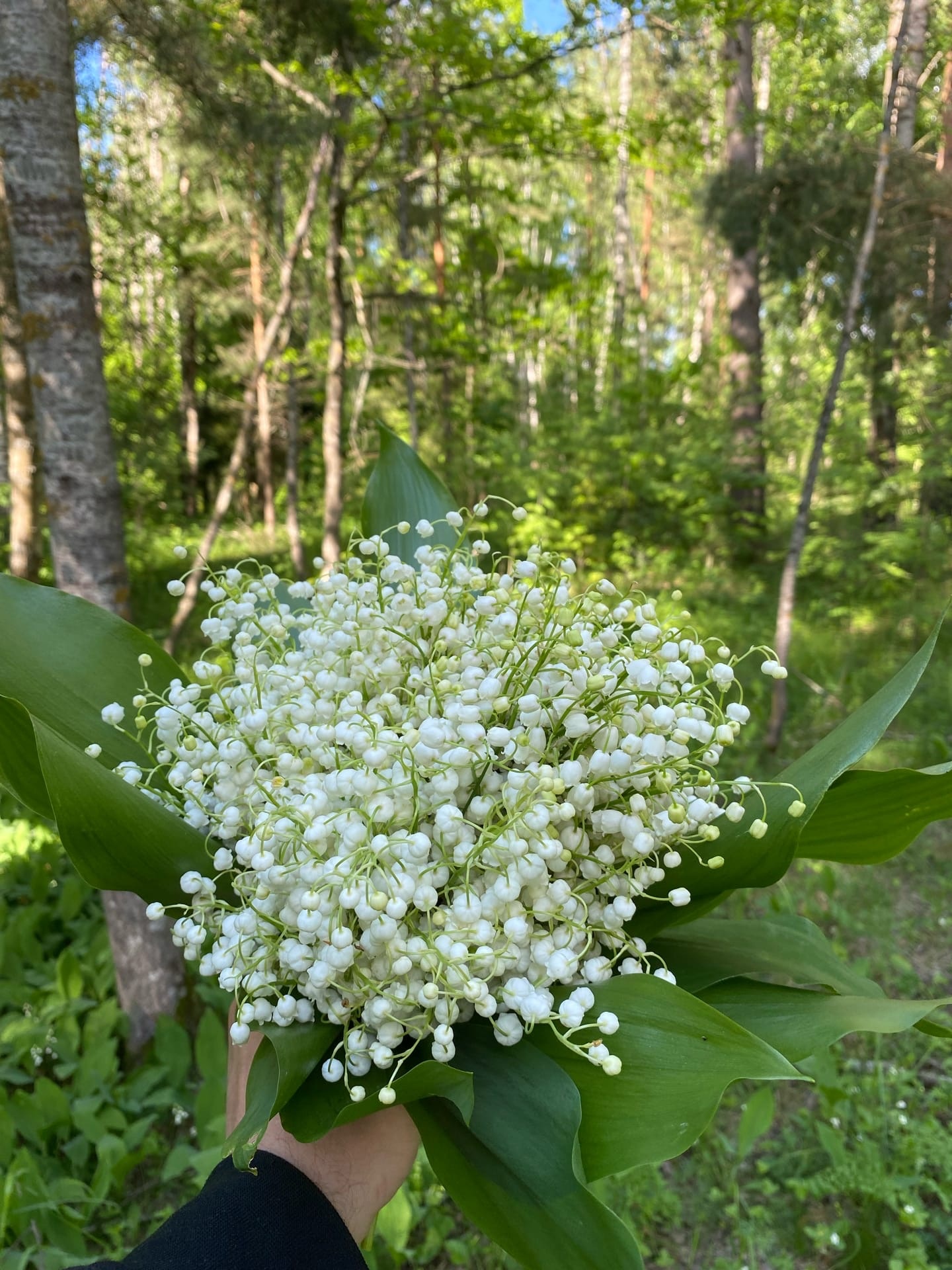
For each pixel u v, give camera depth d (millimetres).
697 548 9680
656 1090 708
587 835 851
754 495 10164
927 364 8375
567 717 830
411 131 6934
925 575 7984
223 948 811
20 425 6754
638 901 956
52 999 2877
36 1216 2131
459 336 7969
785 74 10875
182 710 916
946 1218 2275
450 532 1320
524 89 6402
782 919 1048
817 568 8883
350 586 992
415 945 705
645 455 9438
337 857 719
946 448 7762
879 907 3586
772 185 7969
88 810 814
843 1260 2166
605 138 6668
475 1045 826
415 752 772
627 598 913
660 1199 2303
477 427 10352
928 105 7621
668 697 856
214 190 10148
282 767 821
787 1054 800
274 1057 788
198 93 5594
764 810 876
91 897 3535
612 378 12766
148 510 12812
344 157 6613
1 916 3256
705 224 9180
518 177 12125
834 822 910
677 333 24469
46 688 1034
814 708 5629
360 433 9625
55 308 2367
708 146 8250
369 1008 727
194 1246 703
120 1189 2316
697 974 921
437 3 5480
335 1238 767
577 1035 776
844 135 7242
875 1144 2389
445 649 929
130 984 2779
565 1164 703
